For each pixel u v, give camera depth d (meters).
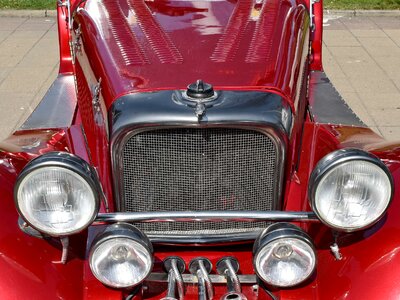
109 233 2.60
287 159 2.87
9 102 6.24
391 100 6.45
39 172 2.51
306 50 3.87
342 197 2.61
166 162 2.81
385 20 9.10
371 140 3.49
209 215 2.71
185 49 3.23
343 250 2.81
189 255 3.11
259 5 3.74
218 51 3.21
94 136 3.27
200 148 2.78
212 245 3.08
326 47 7.95
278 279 2.68
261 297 2.93
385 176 2.56
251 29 3.45
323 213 2.62
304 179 3.17
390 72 7.18
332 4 9.54
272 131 2.75
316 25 4.85
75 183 2.55
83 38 3.68
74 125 3.74
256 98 2.83
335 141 3.41
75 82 4.27
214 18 3.56
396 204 2.87
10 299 2.55
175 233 3.10
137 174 2.84
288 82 3.05
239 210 2.79
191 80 2.95
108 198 3.04
